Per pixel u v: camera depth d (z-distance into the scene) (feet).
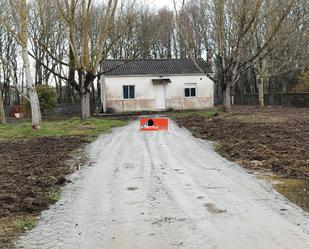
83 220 21.34
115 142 53.67
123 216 21.83
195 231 19.08
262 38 116.47
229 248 16.98
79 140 56.54
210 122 78.23
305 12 117.60
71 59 86.38
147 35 163.22
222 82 96.68
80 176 32.53
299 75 156.35
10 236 19.15
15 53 171.94
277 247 16.97
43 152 45.98
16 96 191.11
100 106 138.92
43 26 90.12
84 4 82.07
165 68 132.36
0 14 92.32
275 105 136.87
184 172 32.86
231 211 22.08
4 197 25.34
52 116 131.95
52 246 17.84
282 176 30.63
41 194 26.84
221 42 92.89
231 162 36.76
